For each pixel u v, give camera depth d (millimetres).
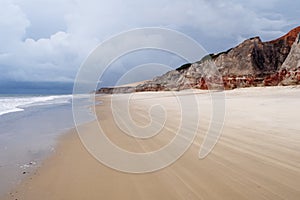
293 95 17375
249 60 38781
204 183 3686
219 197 3213
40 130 9820
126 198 3369
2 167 5148
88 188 3791
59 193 3668
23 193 3750
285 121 7738
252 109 10898
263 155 4734
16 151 6543
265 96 17891
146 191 3553
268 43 42688
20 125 11242
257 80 33219
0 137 8539
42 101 31969
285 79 27594
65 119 13078
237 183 3594
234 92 24016
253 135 6293
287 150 4938
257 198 3121
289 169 3984
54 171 4719
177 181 3848
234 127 7422
